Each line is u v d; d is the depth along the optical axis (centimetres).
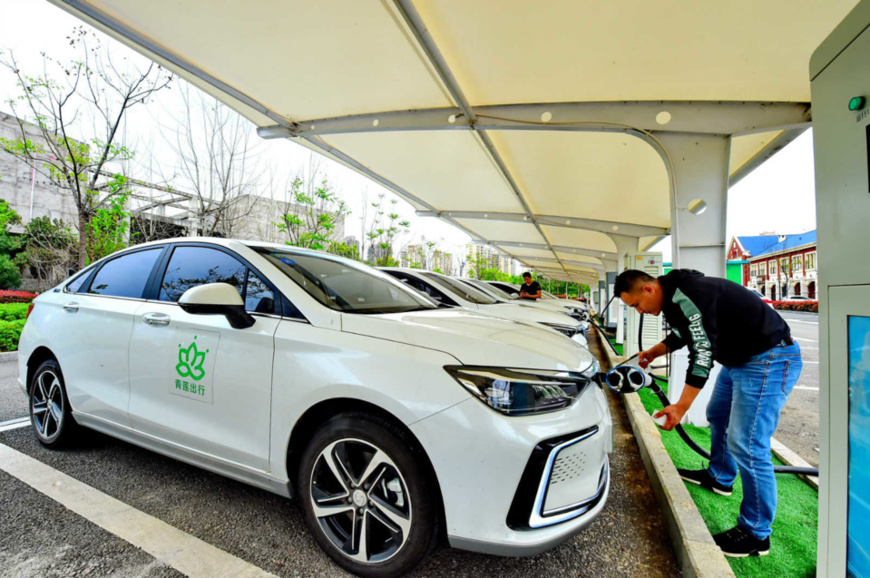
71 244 813
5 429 352
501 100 440
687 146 411
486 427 164
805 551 218
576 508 177
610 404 509
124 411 255
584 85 394
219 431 215
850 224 133
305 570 189
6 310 861
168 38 349
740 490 279
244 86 430
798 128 388
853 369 136
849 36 131
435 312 263
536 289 944
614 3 275
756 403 214
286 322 209
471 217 1066
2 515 224
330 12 311
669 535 227
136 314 260
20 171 1744
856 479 135
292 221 887
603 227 1012
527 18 300
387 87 424
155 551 198
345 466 189
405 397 171
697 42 307
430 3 293
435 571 194
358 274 293
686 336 230
